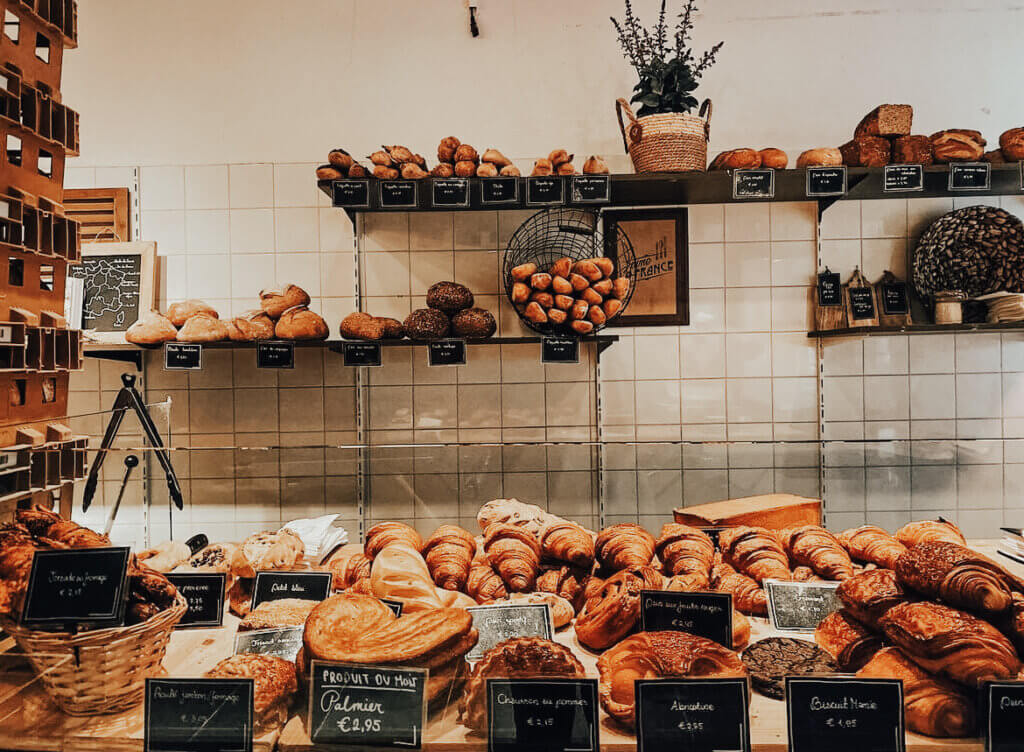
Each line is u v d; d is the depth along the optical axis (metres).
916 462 1.60
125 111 2.78
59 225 1.44
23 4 1.33
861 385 2.77
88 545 1.09
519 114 2.77
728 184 2.49
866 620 1.10
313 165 2.78
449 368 2.80
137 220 2.78
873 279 2.75
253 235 2.78
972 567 0.98
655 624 1.16
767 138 2.77
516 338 2.49
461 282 2.77
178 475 1.55
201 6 2.77
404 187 2.38
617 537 1.42
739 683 0.98
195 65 2.78
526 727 0.98
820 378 2.76
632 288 2.74
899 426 2.77
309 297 2.61
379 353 2.49
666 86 2.44
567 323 2.45
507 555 1.37
